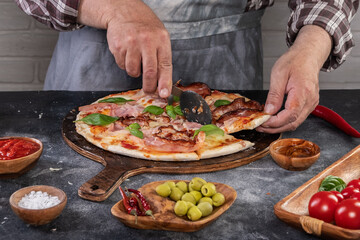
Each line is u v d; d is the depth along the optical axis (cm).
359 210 100
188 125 150
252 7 201
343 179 125
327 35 168
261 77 221
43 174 127
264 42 262
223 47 203
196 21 194
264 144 145
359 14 260
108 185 119
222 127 149
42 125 158
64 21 165
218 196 109
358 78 274
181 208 105
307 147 137
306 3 175
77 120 147
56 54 216
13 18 250
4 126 156
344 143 151
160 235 104
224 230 106
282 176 130
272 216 112
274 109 151
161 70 147
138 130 144
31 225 105
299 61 155
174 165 131
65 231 104
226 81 208
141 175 129
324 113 165
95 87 202
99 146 138
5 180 123
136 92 180
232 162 133
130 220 103
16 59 257
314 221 101
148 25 150
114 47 150
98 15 158
